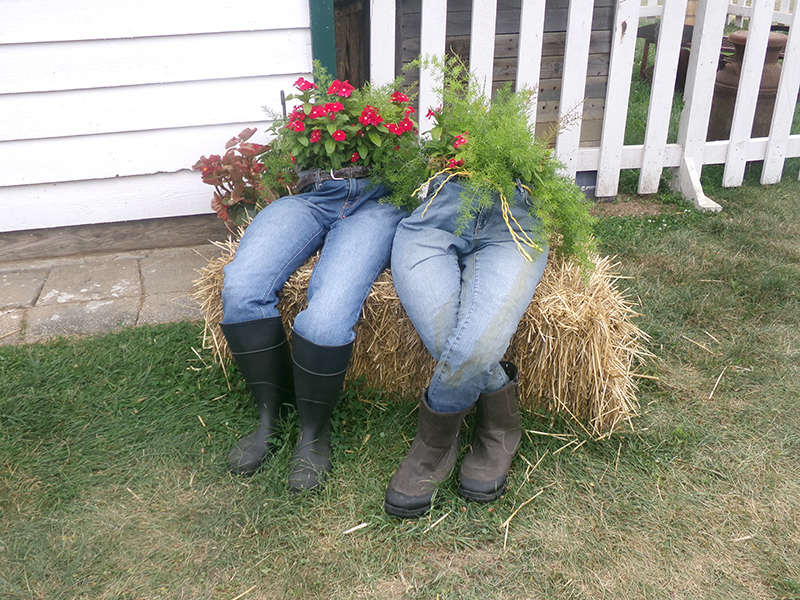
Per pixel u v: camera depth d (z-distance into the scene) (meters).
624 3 3.84
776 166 4.53
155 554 1.95
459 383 2.02
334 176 2.48
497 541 2.00
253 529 2.02
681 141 4.32
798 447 2.32
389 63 3.79
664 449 2.33
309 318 2.12
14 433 2.38
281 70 3.47
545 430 2.41
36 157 3.41
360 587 1.86
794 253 3.61
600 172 4.28
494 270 2.15
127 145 3.48
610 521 2.06
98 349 2.84
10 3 3.07
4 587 1.84
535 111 4.29
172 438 2.37
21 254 3.61
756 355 2.81
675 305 3.15
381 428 2.43
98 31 3.21
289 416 2.38
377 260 2.35
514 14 4.22
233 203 3.25
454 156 2.28
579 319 2.25
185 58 3.35
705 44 4.02
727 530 2.03
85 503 2.11
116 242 3.71
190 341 2.88
